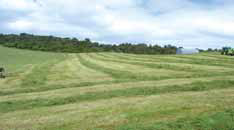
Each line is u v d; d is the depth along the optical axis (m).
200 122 6.39
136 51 118.38
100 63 35.81
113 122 6.70
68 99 10.54
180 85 12.62
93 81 16.44
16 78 19.50
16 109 9.15
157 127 6.12
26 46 112.19
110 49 120.38
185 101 8.85
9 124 6.97
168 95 10.34
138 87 12.55
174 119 6.68
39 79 18.30
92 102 9.68
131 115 7.24
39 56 62.75
